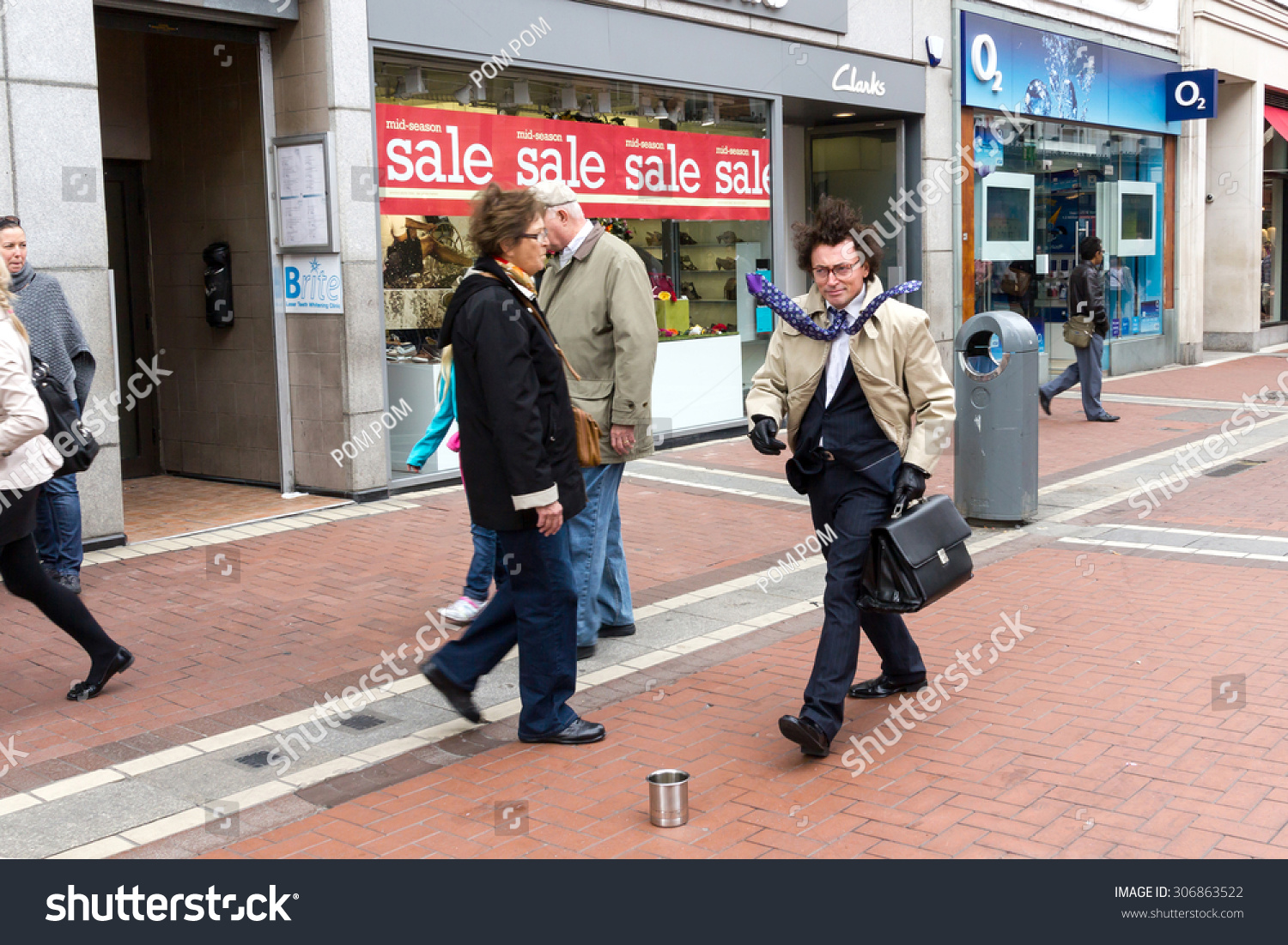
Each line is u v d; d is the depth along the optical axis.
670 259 11.41
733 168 12.04
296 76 8.66
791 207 15.09
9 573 4.66
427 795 3.91
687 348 11.70
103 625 5.87
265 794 3.95
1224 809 3.64
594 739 4.34
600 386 5.21
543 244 4.12
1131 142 19.16
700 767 4.09
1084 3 17.31
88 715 4.69
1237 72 21.31
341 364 8.73
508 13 9.52
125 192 9.88
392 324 9.07
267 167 8.88
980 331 7.92
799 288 15.25
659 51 10.91
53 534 6.25
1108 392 16.50
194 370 9.81
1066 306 17.70
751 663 5.26
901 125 14.65
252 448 9.48
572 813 3.75
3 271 4.51
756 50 12.02
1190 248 20.56
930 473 4.16
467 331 3.97
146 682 5.07
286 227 8.84
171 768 4.17
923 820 3.63
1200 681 4.81
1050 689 4.77
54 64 7.07
